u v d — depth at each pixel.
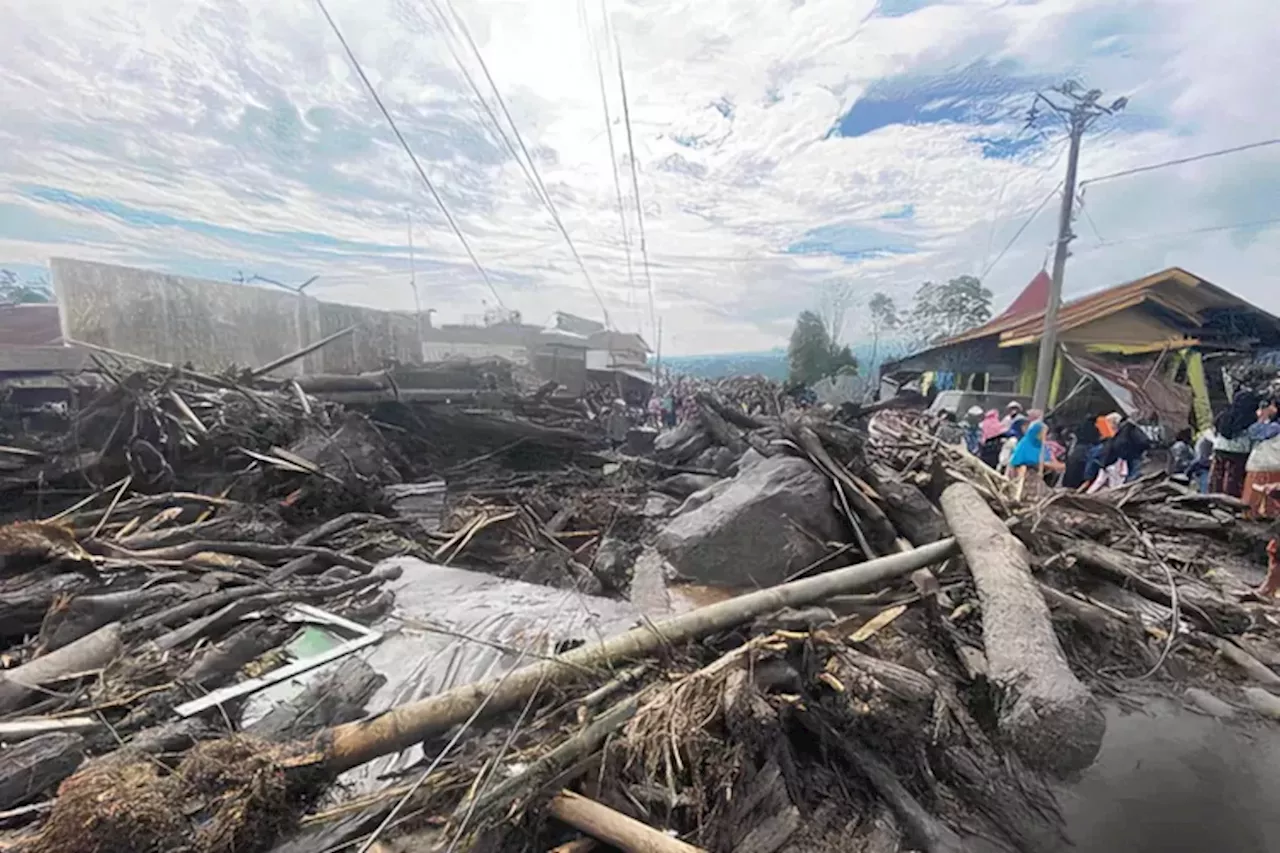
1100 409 9.23
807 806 3.19
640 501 10.15
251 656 4.49
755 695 3.48
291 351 14.38
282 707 3.69
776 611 4.62
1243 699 4.42
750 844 2.91
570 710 3.54
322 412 10.71
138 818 2.42
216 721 3.62
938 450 7.32
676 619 4.40
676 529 7.12
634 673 3.92
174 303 11.88
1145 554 6.20
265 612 5.16
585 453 13.74
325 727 3.47
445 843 2.62
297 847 2.63
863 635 4.59
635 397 18.11
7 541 5.14
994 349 10.94
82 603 4.75
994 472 7.42
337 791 3.01
